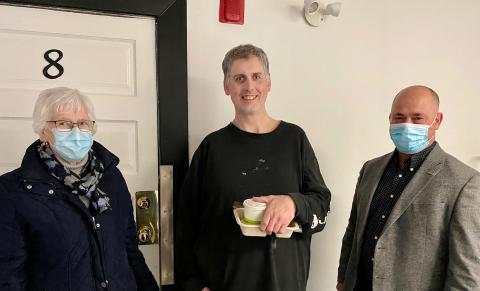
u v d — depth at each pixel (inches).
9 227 32.9
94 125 39.1
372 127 67.3
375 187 49.1
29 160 35.4
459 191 40.3
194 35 56.3
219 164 47.3
